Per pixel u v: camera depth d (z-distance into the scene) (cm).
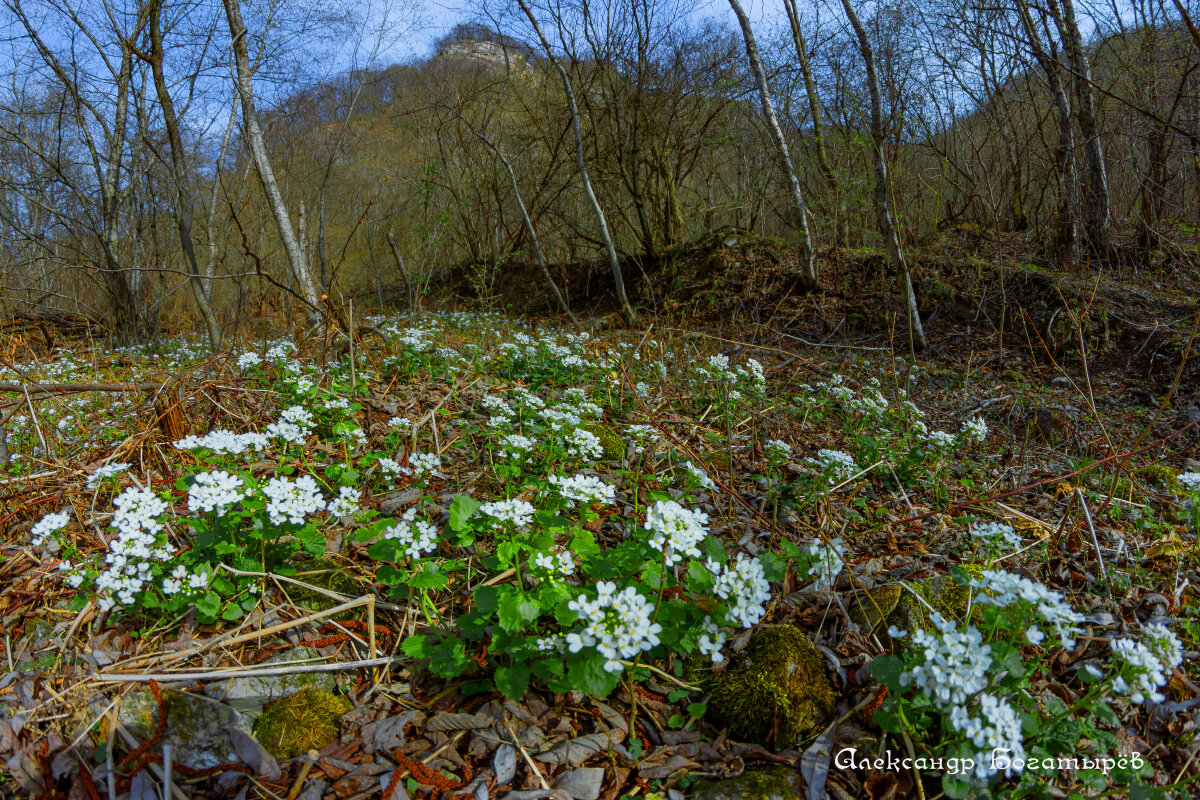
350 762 205
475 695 226
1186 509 334
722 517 342
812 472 358
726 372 461
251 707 220
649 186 1282
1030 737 189
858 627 255
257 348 671
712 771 208
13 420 409
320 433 391
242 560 242
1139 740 215
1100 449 509
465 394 495
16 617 240
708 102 1212
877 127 764
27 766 189
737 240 1168
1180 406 617
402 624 250
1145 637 193
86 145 1141
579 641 184
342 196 1719
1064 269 892
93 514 287
